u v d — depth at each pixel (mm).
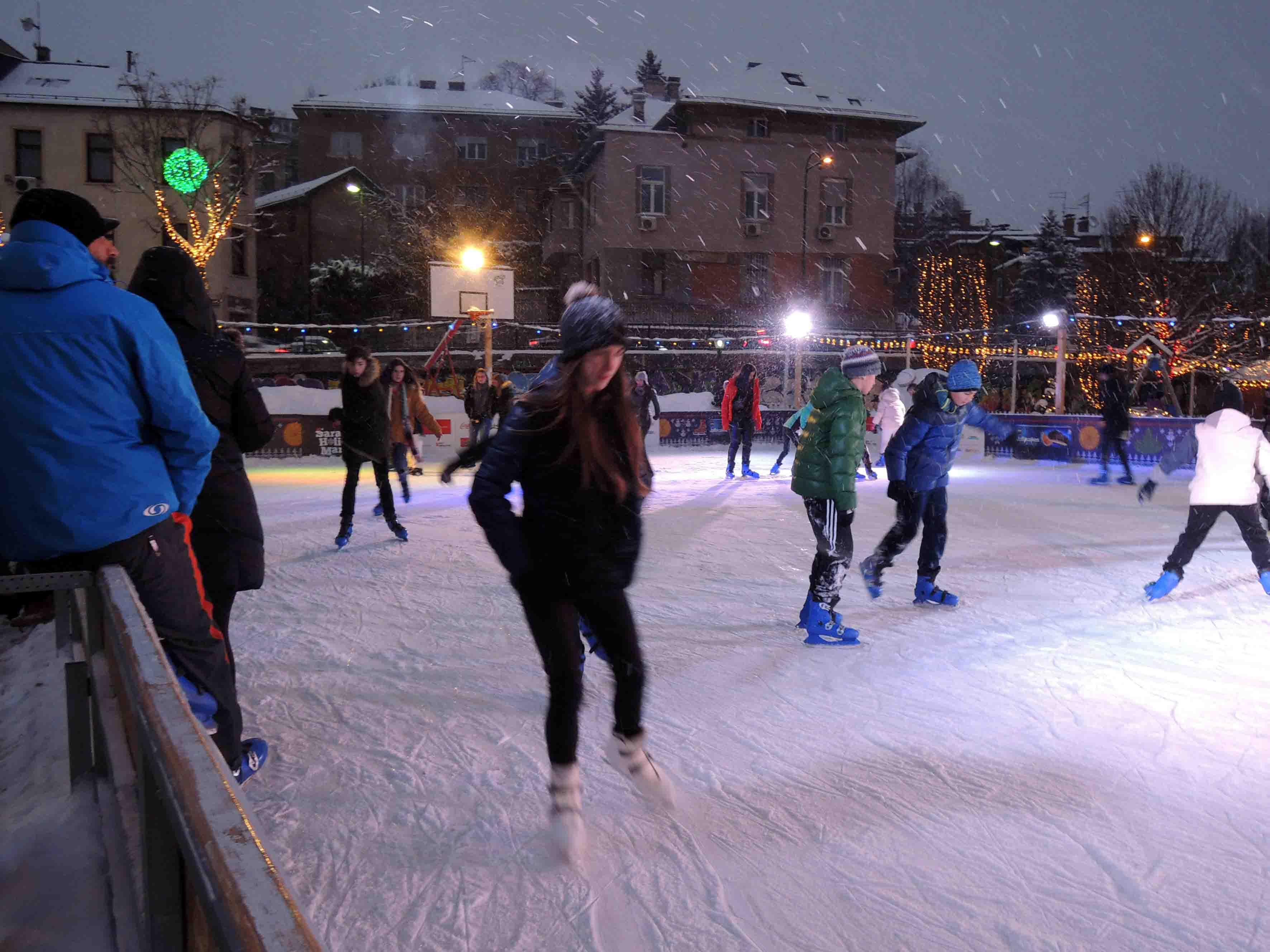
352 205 43094
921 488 5523
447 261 40469
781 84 38625
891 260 39500
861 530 8742
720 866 2537
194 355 3189
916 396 5492
